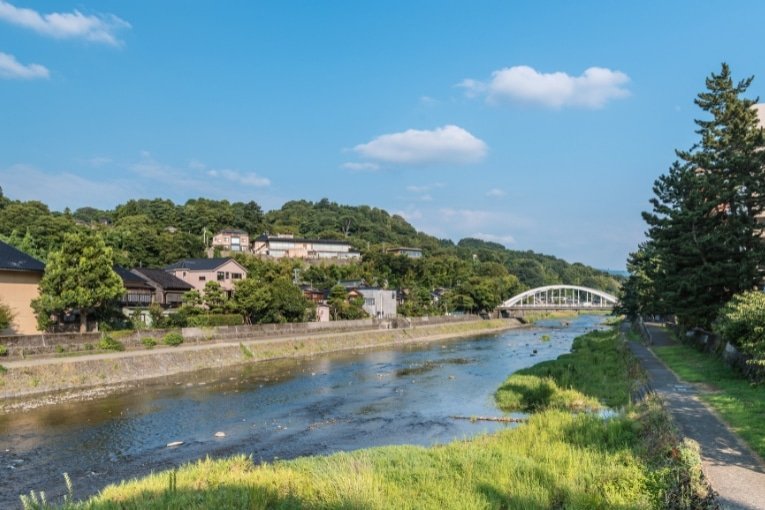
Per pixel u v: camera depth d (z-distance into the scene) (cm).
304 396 2634
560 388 2433
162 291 5028
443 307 8594
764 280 2383
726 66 2795
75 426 2003
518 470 1116
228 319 4597
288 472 1120
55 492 1351
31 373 2681
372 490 974
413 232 18062
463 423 2017
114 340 3453
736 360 2042
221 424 2055
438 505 925
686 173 2561
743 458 1011
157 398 2562
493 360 4184
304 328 5253
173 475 1096
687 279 2469
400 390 2792
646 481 970
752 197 2422
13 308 3394
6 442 1788
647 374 2138
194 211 10650
